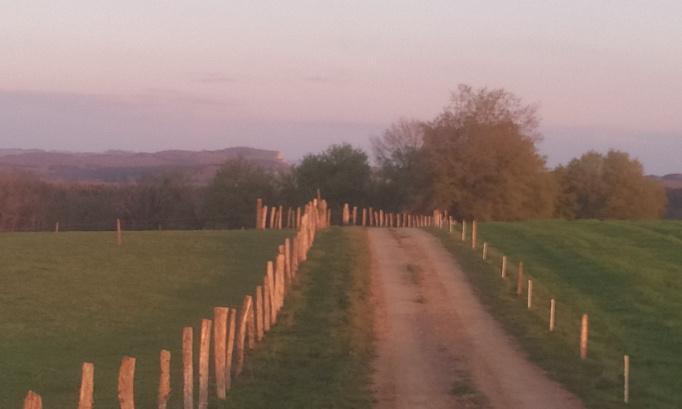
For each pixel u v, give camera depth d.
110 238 43.25
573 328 23.55
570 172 95.88
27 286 31.39
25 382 18.59
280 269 24.47
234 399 15.41
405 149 97.00
